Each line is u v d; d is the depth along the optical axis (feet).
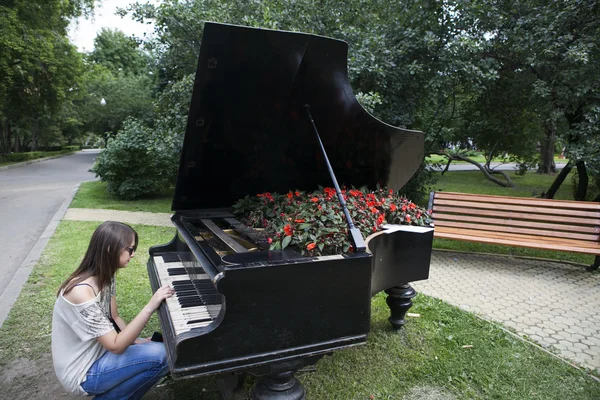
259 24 17.57
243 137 8.36
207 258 6.12
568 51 17.54
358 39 19.69
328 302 5.72
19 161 77.25
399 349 9.35
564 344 9.93
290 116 8.34
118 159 30.12
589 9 18.31
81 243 17.80
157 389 7.84
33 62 50.08
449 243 19.72
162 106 23.63
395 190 11.29
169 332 5.42
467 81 20.42
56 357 5.86
